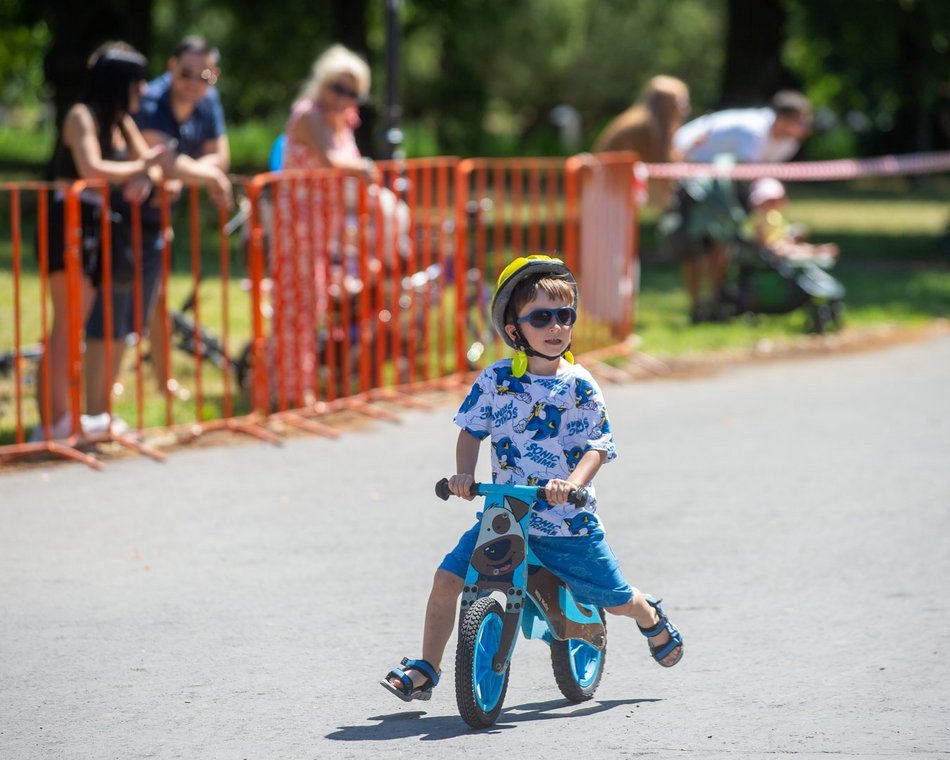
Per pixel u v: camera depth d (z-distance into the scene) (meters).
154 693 16.45
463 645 14.84
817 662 17.58
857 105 77.81
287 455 28.31
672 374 38.09
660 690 16.73
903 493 26.12
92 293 28.23
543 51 184.88
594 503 15.69
